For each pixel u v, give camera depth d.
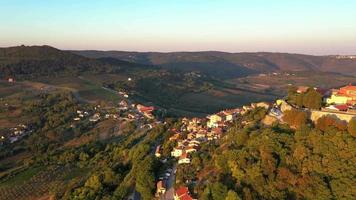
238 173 130.12
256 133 152.00
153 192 146.75
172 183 153.50
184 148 189.88
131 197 151.38
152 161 169.12
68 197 182.62
